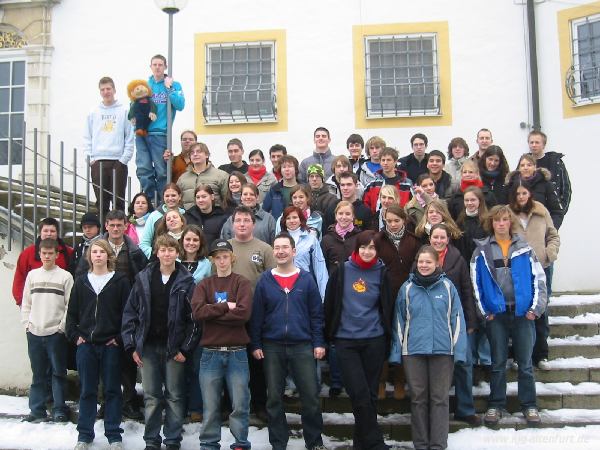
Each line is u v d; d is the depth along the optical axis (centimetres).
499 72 927
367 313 527
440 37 939
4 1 989
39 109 974
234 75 969
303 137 945
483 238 590
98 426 579
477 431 545
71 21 982
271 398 524
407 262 570
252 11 966
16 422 596
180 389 532
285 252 530
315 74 952
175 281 535
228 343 512
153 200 772
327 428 562
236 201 670
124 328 535
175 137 956
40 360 597
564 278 871
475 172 640
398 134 935
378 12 952
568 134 891
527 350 554
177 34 969
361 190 682
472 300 552
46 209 734
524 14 928
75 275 596
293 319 524
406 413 584
